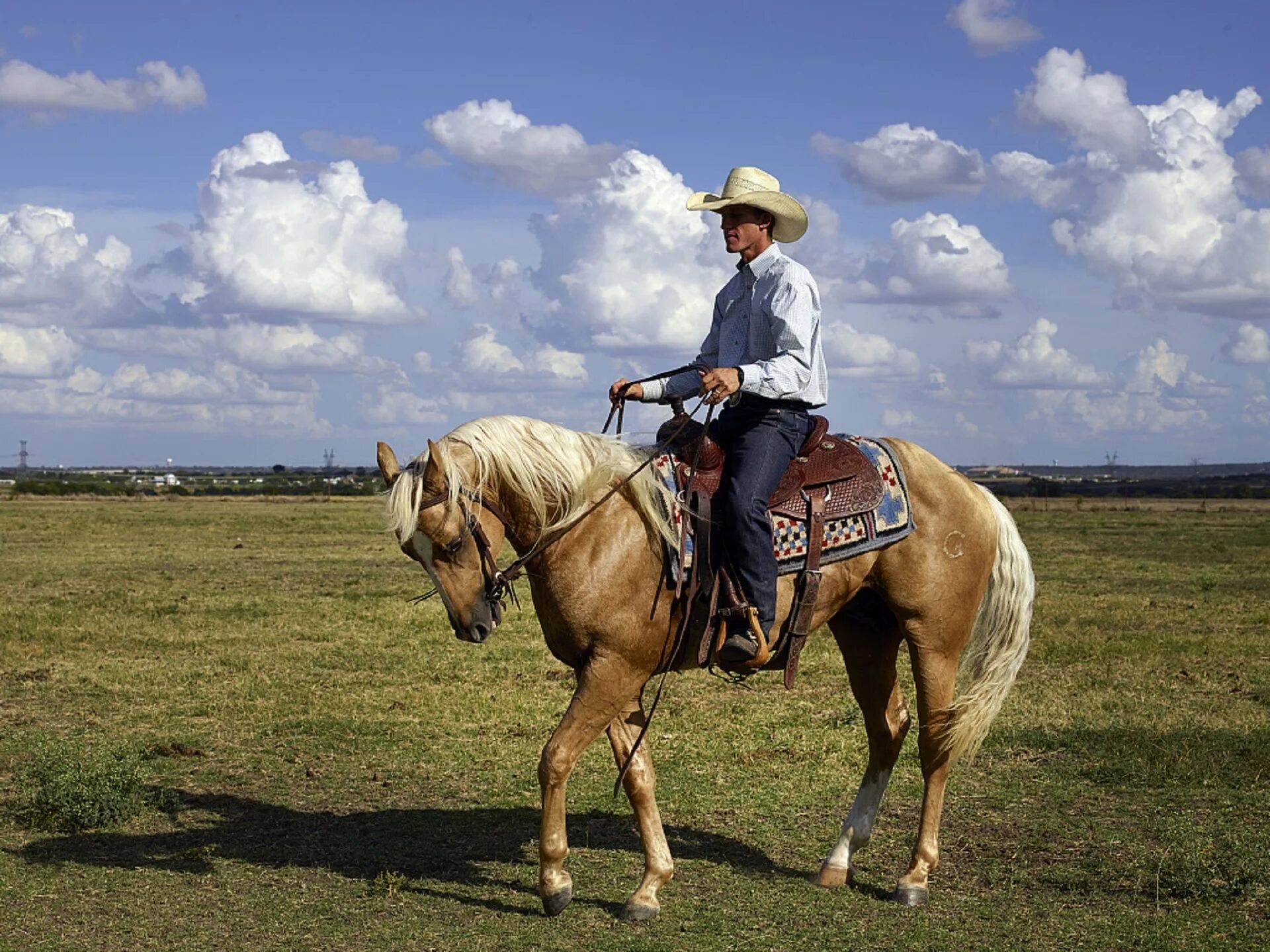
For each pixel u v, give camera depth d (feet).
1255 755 23.47
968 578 16.83
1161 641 39.55
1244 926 15.15
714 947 14.49
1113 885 16.69
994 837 18.92
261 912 15.66
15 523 119.96
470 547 15.02
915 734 26.27
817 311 16.15
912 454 17.26
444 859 17.99
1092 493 303.48
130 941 14.60
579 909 15.84
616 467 15.33
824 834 19.22
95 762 22.34
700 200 16.83
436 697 30.22
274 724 27.14
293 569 69.72
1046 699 29.66
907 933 14.96
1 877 17.02
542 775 15.37
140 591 55.62
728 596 15.37
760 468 15.52
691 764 23.36
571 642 15.40
